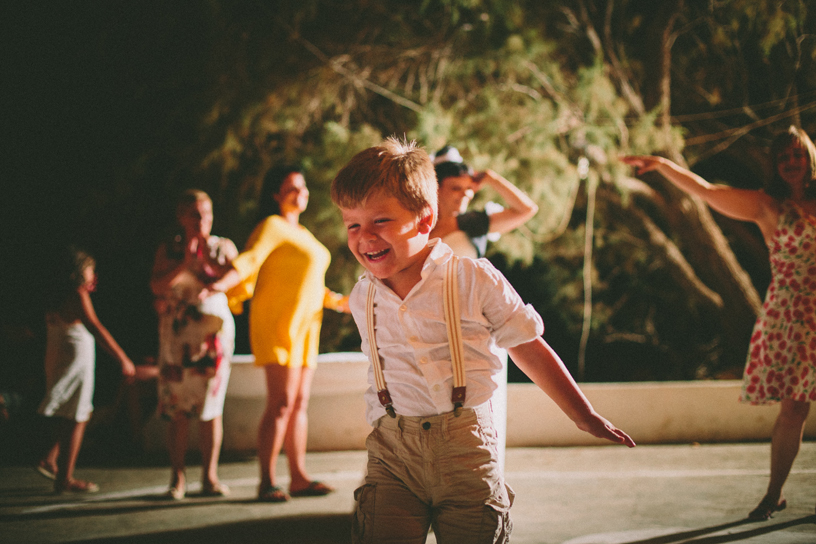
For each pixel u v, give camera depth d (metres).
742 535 3.23
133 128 8.09
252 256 4.15
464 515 1.89
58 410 4.66
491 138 7.18
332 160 7.36
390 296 1.96
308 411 5.91
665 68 7.93
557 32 8.01
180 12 7.59
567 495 4.21
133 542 3.53
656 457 5.22
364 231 1.94
